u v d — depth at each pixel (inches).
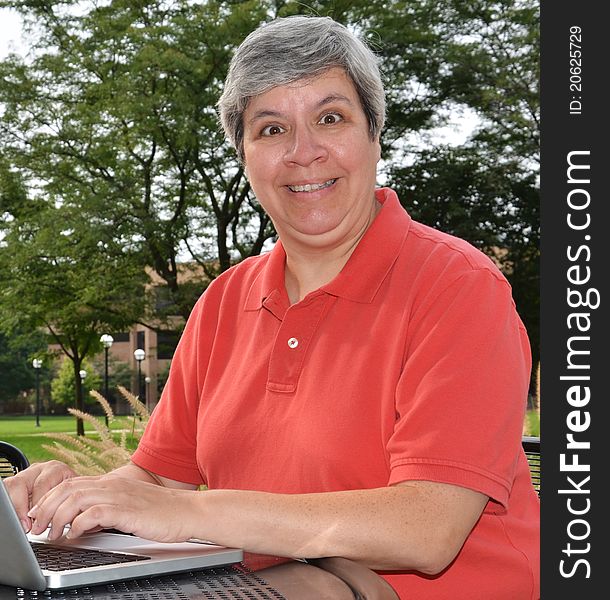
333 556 39.9
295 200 56.2
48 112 734.5
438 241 53.5
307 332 52.9
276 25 56.0
